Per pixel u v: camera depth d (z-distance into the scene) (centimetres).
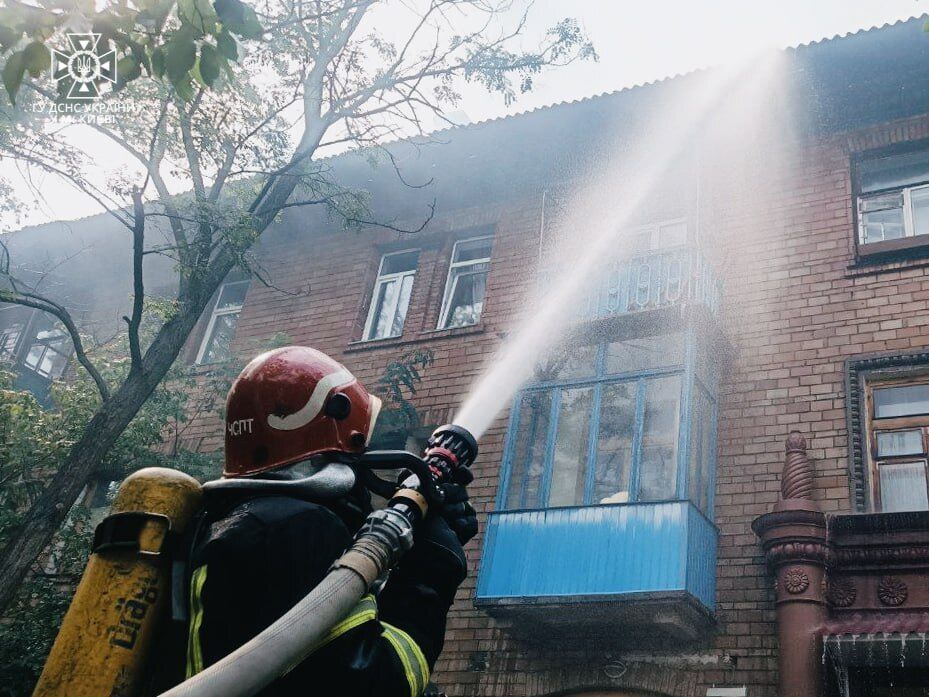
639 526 996
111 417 885
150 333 1309
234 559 134
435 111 1106
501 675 1079
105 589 152
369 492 159
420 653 135
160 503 156
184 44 393
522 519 1062
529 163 1509
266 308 1625
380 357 1445
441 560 144
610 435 1107
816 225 1229
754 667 968
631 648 1031
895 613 912
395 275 1577
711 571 1022
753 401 1132
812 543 952
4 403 1163
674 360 1130
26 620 1013
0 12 403
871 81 1267
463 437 157
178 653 148
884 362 1091
